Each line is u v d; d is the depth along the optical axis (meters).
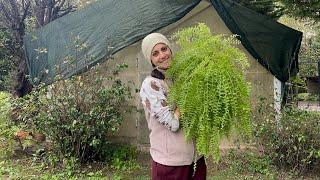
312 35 11.16
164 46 2.50
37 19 9.44
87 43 6.09
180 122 2.43
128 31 5.99
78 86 5.56
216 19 6.16
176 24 6.21
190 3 5.91
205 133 2.32
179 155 2.51
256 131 5.16
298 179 4.92
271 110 5.45
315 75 10.26
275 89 6.07
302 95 6.69
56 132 5.54
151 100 2.45
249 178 5.00
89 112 5.42
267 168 5.22
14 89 8.02
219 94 2.26
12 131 6.11
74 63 5.88
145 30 5.94
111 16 6.30
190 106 2.32
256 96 6.03
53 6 9.49
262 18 5.95
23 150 6.33
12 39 9.38
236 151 5.74
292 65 6.40
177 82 2.40
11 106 6.13
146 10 6.13
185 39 2.50
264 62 5.99
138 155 6.16
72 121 5.40
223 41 2.38
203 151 2.35
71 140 5.54
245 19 5.88
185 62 2.38
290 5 6.20
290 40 6.20
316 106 6.45
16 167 5.66
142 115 6.36
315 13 6.28
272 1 6.55
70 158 5.57
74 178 5.15
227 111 2.26
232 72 2.30
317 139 5.04
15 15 9.30
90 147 5.70
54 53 6.26
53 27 6.61
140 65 6.30
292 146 5.05
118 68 5.90
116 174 5.33
